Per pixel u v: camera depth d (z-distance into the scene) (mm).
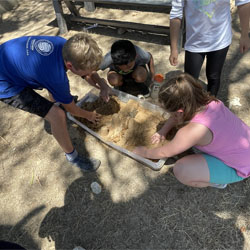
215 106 1347
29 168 2088
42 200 1882
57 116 1575
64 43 1447
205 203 1696
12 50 1422
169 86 1260
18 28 4184
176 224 1633
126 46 1914
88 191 1874
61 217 1775
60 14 3488
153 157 1795
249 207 1642
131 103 2225
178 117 1377
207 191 1746
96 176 1943
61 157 2115
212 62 1878
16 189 1970
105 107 2262
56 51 1401
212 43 1747
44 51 1389
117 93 2354
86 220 1736
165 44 3055
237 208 1647
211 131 1315
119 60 1901
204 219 1630
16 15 4633
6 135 2383
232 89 2367
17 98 1502
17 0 5043
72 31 3697
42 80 1427
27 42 1435
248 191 1709
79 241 1657
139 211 1723
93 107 2320
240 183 1751
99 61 1367
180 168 1598
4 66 1434
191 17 1702
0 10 4684
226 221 1604
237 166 1480
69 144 1821
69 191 1896
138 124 2078
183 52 2859
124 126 2104
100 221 1717
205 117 1304
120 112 2242
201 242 1545
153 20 3580
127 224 1679
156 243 1579
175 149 1492
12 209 1866
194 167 1526
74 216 1767
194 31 1739
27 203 1882
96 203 1806
